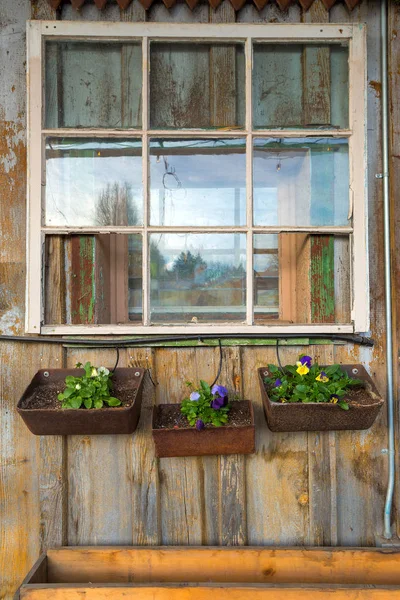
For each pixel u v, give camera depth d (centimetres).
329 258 140
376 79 140
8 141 138
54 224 138
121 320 144
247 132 137
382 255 140
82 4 136
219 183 142
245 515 137
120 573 131
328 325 135
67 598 116
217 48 140
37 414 115
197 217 142
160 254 143
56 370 131
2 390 138
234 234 142
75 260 138
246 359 139
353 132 136
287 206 143
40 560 129
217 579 131
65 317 138
